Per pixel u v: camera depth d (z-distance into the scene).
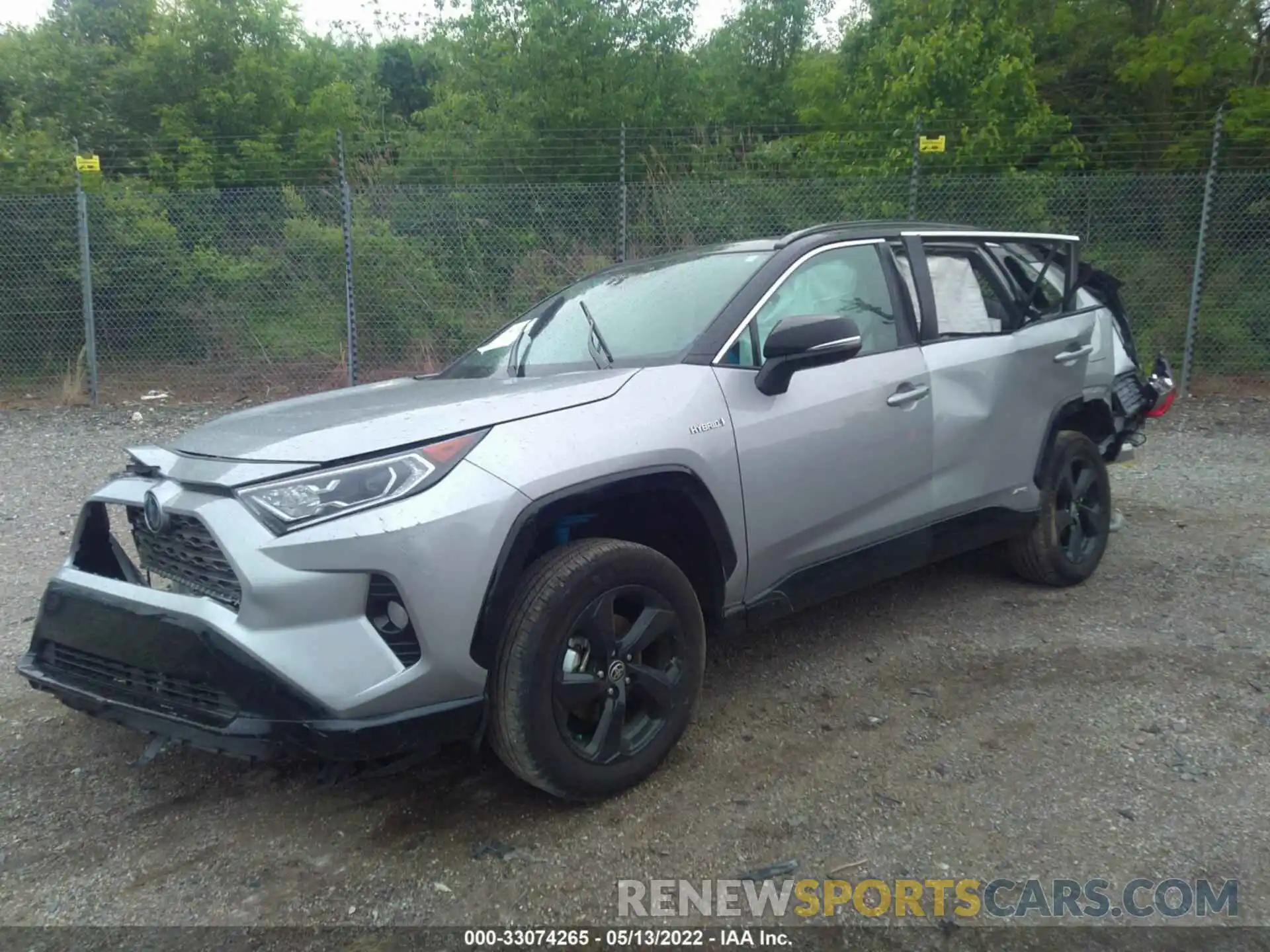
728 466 3.34
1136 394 5.73
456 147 12.53
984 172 11.42
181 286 11.10
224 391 11.20
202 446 3.11
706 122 14.05
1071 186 10.71
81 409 10.66
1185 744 3.44
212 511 2.73
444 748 3.49
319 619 2.63
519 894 2.70
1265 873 2.73
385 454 2.78
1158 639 4.37
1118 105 15.02
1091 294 5.67
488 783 3.27
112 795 3.24
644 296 4.03
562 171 12.02
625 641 3.10
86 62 14.92
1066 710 3.71
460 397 3.23
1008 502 4.58
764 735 3.57
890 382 3.94
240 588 2.66
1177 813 3.02
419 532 2.67
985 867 2.78
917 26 13.05
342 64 17.16
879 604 4.89
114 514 3.29
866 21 15.08
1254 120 11.98
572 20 13.52
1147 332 10.80
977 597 4.95
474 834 2.98
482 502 2.77
